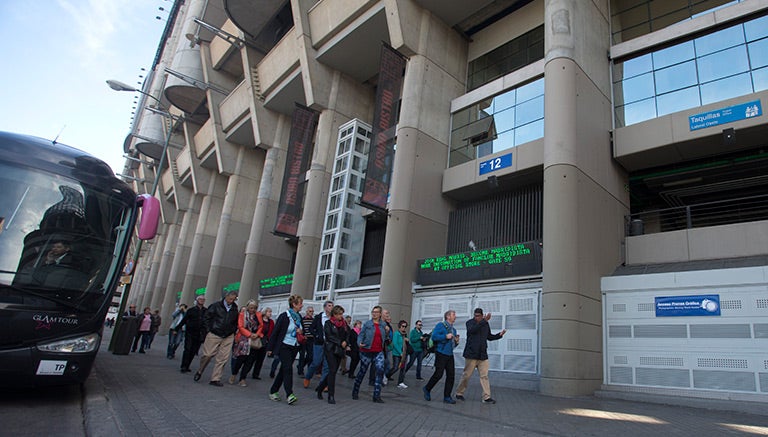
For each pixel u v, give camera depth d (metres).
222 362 8.23
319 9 22.36
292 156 24.45
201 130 38.00
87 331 6.10
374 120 17.91
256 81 29.00
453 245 17.88
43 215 6.12
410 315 16.30
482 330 8.53
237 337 8.35
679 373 10.57
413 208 17.05
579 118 13.08
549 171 12.64
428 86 18.72
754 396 9.40
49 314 5.74
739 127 12.04
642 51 14.85
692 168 14.22
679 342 10.76
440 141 18.72
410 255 16.64
